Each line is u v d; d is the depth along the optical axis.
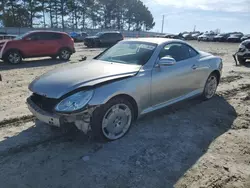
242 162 2.96
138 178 2.60
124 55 4.08
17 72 8.55
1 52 10.32
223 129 3.88
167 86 3.91
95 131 3.12
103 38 21.72
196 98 5.27
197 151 3.18
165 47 4.08
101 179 2.57
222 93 5.84
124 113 3.35
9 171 2.67
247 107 4.89
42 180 2.54
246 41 10.86
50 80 3.21
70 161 2.87
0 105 4.76
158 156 3.02
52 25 55.31
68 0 54.97
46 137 3.42
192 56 4.63
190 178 2.62
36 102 3.27
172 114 4.38
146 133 3.61
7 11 48.88
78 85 2.98
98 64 3.81
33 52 11.21
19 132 3.57
